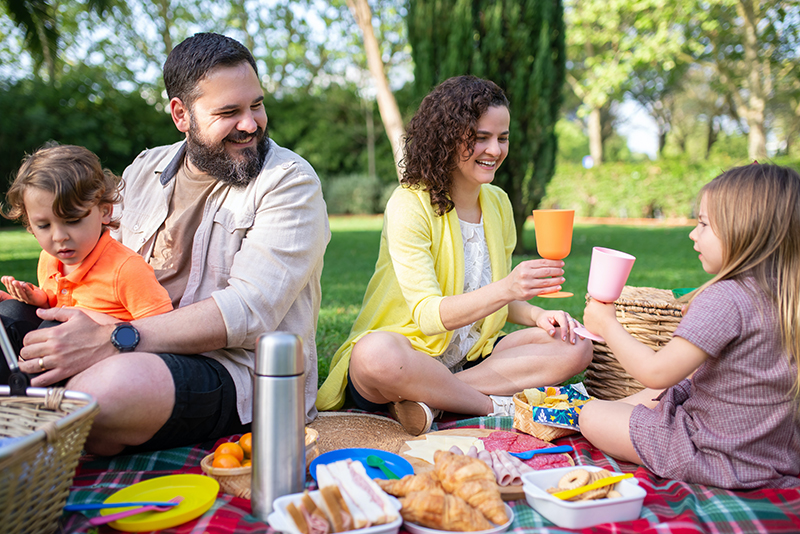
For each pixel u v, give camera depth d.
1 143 13.67
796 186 1.55
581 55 21.75
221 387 1.83
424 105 2.28
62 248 1.75
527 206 8.18
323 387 2.29
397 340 2.03
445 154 2.19
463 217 2.35
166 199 2.06
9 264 6.88
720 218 1.60
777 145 26.91
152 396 1.61
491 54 7.39
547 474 1.56
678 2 15.38
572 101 27.16
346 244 10.42
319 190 2.05
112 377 1.56
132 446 1.74
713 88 20.72
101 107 16.42
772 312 1.53
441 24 7.49
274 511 1.37
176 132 17.50
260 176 1.98
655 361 1.60
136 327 1.71
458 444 1.90
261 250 1.89
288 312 2.04
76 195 1.71
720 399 1.61
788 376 1.54
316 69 22.36
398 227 2.20
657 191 17.45
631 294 2.43
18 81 14.87
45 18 7.22
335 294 5.46
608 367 2.34
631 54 16.98
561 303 4.93
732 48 18.22
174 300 2.05
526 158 7.84
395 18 18.53
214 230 1.99
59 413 1.41
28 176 1.69
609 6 16.16
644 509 1.47
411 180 2.29
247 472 1.52
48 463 1.25
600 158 23.19
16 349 1.74
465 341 2.35
